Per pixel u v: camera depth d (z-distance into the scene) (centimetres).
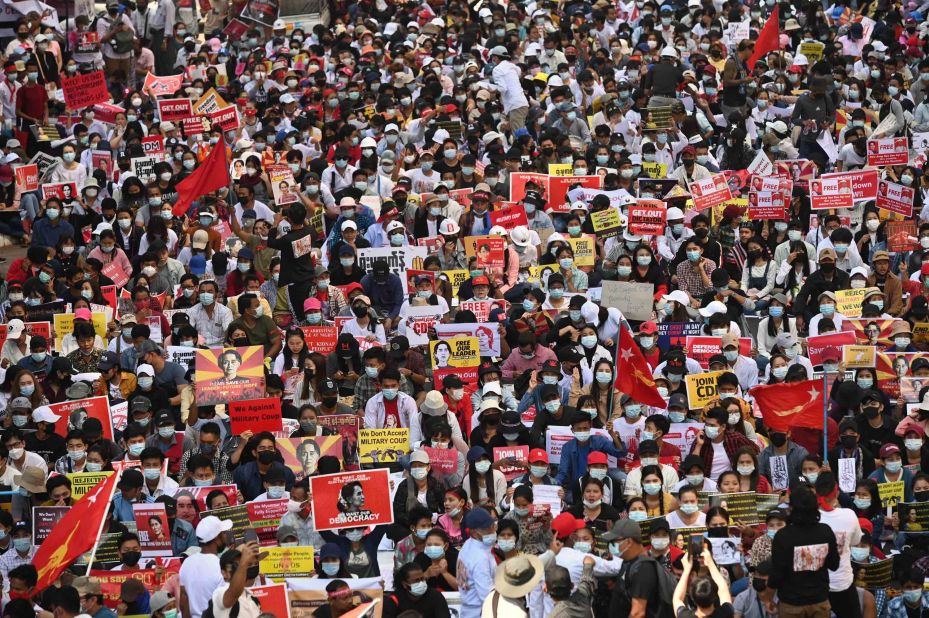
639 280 6372
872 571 4031
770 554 3881
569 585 3638
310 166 7800
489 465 4509
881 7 11362
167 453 4978
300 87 9656
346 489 4262
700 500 4375
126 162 8300
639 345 5619
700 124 8675
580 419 4706
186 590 3928
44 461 4906
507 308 6100
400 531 4478
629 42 10494
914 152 8450
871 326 5750
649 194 7262
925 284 6419
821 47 10006
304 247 6150
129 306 6100
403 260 6481
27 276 6419
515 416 4856
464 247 6638
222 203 7169
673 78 8606
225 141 8456
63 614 3659
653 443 4534
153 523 4353
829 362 5669
